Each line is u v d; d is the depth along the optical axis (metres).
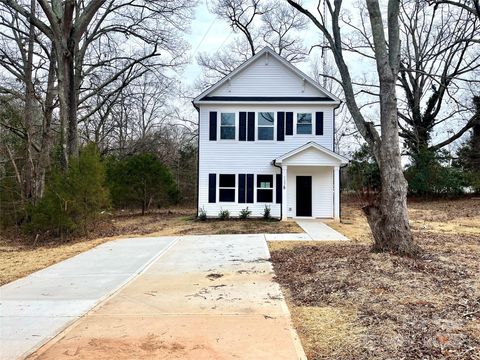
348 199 31.86
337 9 9.48
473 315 4.91
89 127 36.41
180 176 34.59
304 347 4.38
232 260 9.58
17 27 22.94
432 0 15.04
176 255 10.47
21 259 10.87
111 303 6.19
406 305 5.39
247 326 5.02
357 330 4.75
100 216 16.80
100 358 4.07
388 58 8.53
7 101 20.47
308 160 18.78
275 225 16.98
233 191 19.97
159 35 24.12
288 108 20.06
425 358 3.93
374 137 8.54
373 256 7.89
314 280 7.11
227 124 20.12
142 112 39.56
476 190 27.75
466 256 8.18
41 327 5.10
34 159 20.64
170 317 5.43
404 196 8.21
